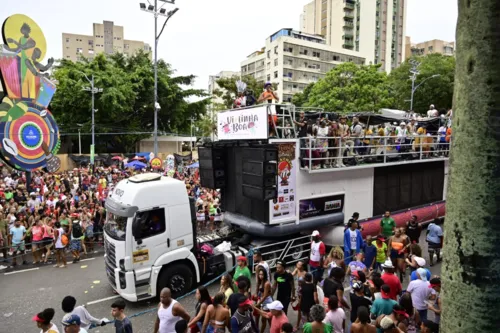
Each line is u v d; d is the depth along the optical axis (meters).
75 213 12.43
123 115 43.06
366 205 12.37
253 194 9.59
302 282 6.91
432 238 10.60
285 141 10.11
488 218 2.51
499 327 2.50
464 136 2.63
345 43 85.38
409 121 15.33
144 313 7.91
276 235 10.09
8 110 17.72
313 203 10.90
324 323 5.25
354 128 12.69
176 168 32.72
